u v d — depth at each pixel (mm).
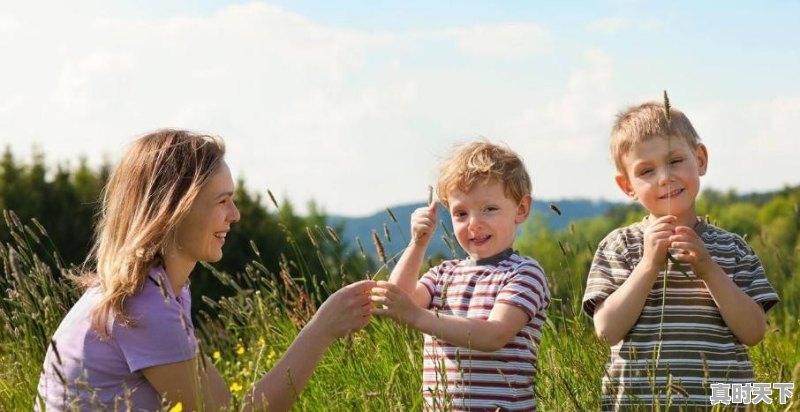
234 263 15414
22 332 4664
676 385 3365
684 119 3820
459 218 3895
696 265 3605
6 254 4551
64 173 17141
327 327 3488
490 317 3676
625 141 3846
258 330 5754
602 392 3826
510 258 3873
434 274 4047
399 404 3473
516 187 3867
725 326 3717
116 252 3393
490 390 3686
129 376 3287
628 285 3703
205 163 3428
